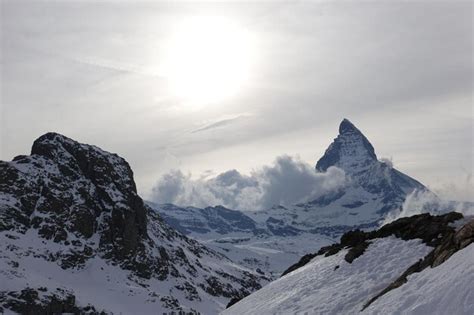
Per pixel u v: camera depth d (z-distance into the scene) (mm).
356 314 43062
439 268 39812
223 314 67875
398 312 35969
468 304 31359
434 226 54938
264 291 67000
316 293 53125
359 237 67250
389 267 50781
